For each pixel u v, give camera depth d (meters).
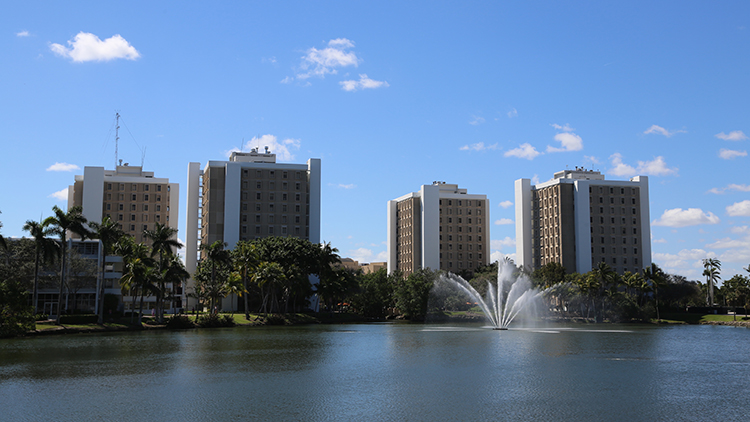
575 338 106.38
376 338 104.94
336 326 150.62
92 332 117.31
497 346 88.31
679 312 199.62
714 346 92.81
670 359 72.44
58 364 65.00
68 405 42.38
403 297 179.88
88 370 60.19
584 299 176.88
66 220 111.75
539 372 59.31
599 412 40.47
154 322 136.00
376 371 59.97
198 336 109.25
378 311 197.50
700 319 177.75
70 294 132.38
